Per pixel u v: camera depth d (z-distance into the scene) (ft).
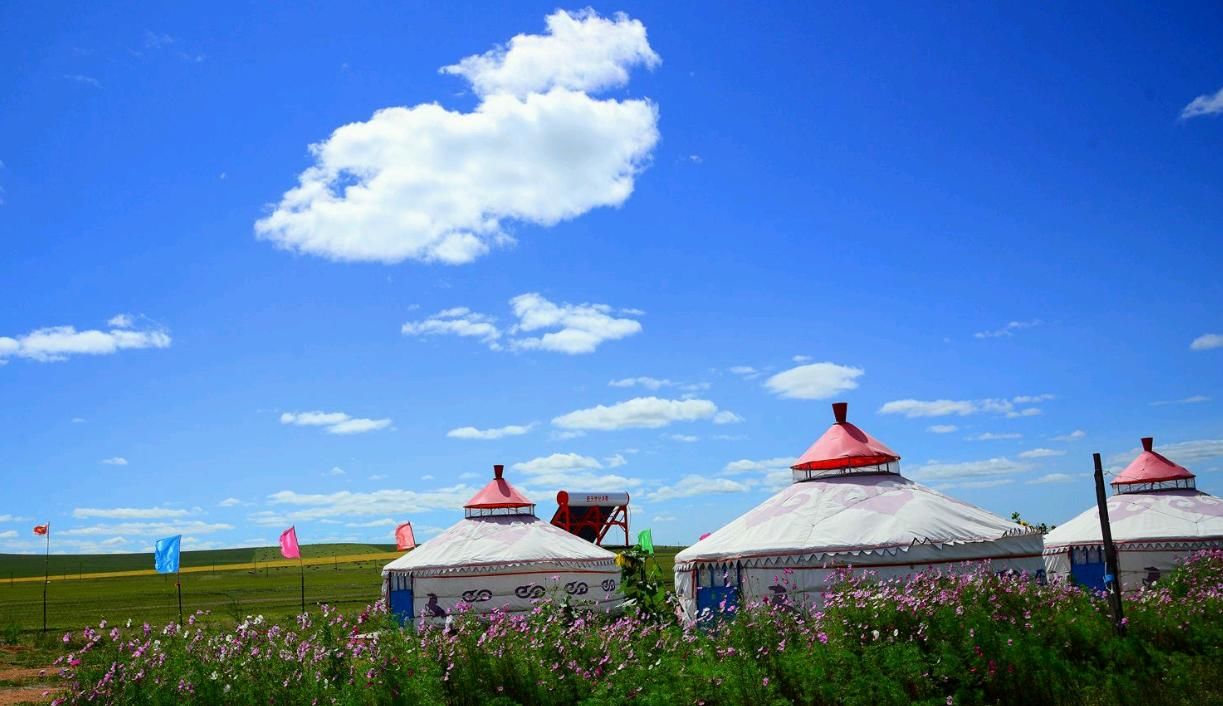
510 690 32.99
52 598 179.11
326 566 330.75
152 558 467.93
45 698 45.19
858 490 58.39
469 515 80.64
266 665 32.81
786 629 36.73
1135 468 86.12
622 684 33.17
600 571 75.31
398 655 33.27
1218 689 35.53
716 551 56.34
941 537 52.65
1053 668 36.14
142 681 31.50
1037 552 54.85
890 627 35.91
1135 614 41.88
